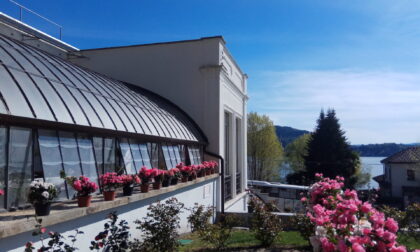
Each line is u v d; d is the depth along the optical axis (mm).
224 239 8891
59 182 5855
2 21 11891
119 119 8438
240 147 20375
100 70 16594
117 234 5566
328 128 40938
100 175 7223
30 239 4477
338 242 3617
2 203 4789
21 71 6188
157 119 11070
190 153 13234
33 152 5434
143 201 7750
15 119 4949
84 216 5625
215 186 14211
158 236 6773
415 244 9102
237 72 19922
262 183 28438
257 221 9312
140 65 16109
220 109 15047
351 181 39844
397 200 37781
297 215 9367
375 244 3350
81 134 6785
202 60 15367
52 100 6258
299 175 42219
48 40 14922
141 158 9164
